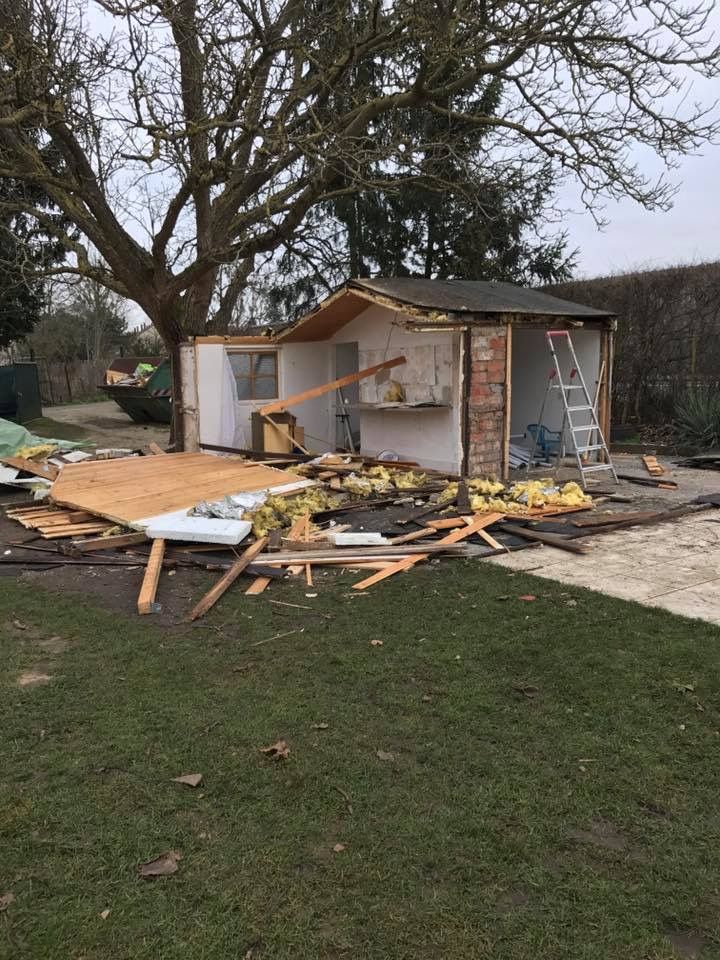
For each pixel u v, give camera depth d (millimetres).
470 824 2727
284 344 13133
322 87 12273
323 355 13586
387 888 2400
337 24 11156
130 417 24141
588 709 3633
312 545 6668
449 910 2299
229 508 7480
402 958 2113
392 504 8516
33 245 17656
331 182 14625
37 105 9695
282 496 8617
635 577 5891
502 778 3033
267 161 11047
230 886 2414
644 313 14930
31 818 2787
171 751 3275
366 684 3971
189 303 14227
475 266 19859
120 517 7609
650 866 2496
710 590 5508
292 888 2402
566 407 10531
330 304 11328
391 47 12469
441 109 13953
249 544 6887
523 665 4176
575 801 2871
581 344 12391
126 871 2490
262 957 2121
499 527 7375
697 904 2312
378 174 17594
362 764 3150
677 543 6969
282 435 12070
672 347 14664
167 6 9672
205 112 11180
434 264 21062
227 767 3141
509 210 19250
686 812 2795
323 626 4902
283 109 11477
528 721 3520
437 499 8484
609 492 9477
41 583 6117
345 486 9258
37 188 16547
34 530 7883
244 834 2688
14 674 4199
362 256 20797
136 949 2150
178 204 11406
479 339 10109
